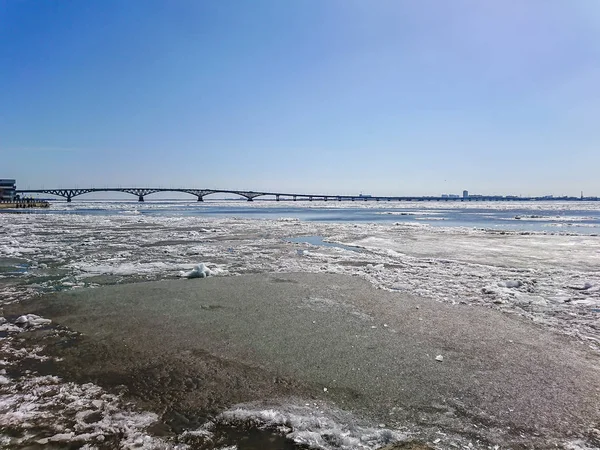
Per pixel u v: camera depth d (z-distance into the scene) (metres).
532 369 5.58
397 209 107.62
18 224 38.28
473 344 6.55
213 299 9.57
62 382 5.24
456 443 3.90
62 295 10.00
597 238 26.45
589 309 8.71
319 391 4.97
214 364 5.79
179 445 3.88
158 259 16.19
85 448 3.82
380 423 4.26
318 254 17.88
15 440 3.94
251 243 22.44
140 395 4.88
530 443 3.90
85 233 28.62
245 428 4.17
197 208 104.69
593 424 4.22
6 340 6.81
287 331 7.21
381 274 12.86
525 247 21.16
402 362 5.82
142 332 7.18
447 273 13.12
